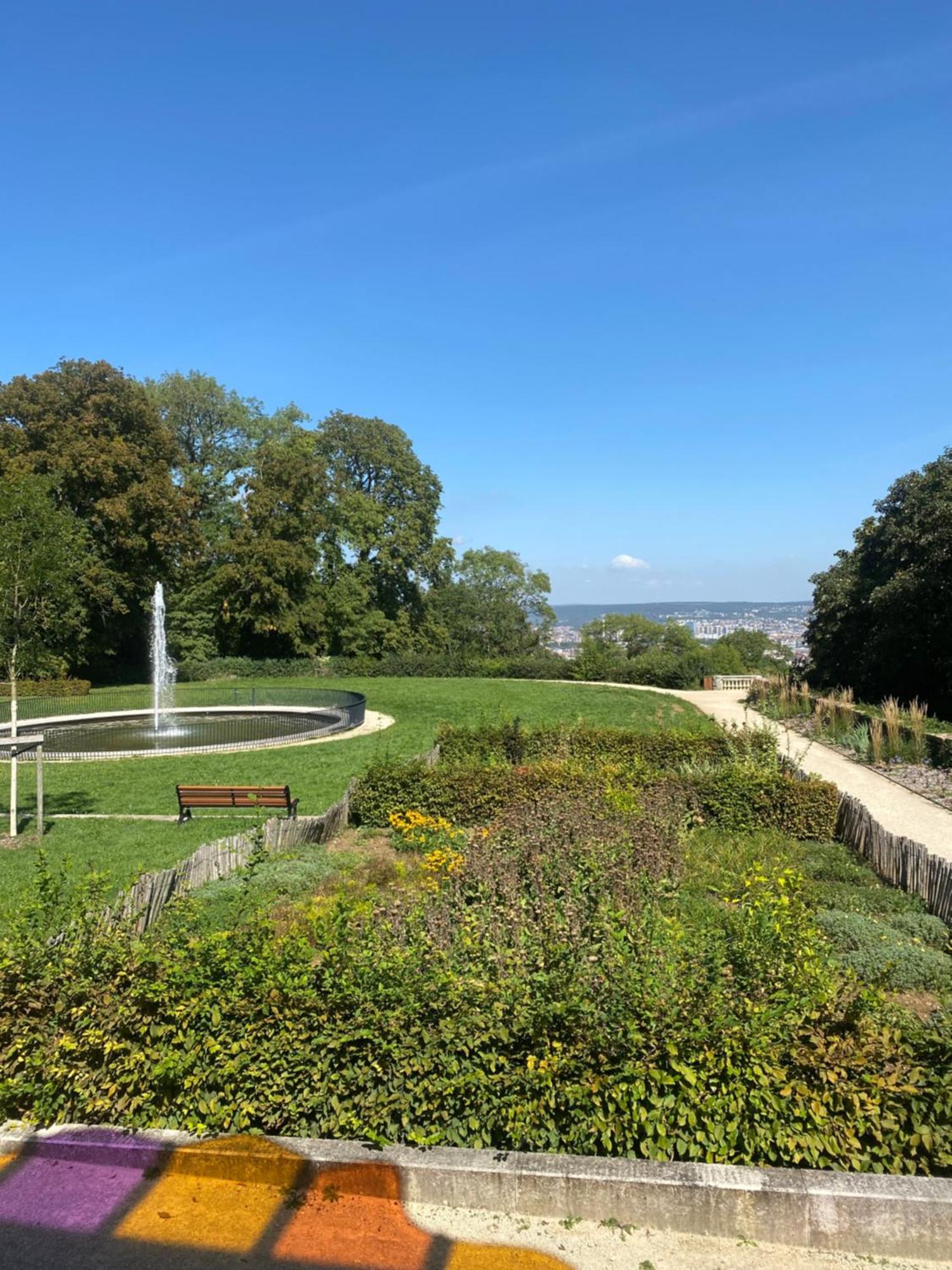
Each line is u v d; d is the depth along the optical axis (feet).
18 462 109.81
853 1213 11.67
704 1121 12.63
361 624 168.14
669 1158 12.69
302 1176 12.99
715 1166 12.32
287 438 174.40
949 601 85.71
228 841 33.35
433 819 38.45
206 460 166.91
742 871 30.86
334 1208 12.62
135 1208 12.70
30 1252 11.84
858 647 103.76
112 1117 14.34
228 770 58.39
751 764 46.62
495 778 41.47
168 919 21.99
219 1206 12.70
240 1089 13.91
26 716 89.92
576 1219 12.29
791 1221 11.78
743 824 39.68
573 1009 13.25
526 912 22.18
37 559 41.34
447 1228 12.21
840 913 26.91
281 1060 13.67
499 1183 12.45
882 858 33.32
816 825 39.09
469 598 217.97
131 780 55.01
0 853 37.11
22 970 15.23
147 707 93.61
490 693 108.06
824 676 110.22
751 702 100.99
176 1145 13.51
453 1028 13.37
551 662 137.49
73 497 119.85
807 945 16.02
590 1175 12.25
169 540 126.11
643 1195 12.09
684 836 36.09
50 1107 14.34
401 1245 11.89
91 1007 14.78
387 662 142.20
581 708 94.43
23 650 41.52
